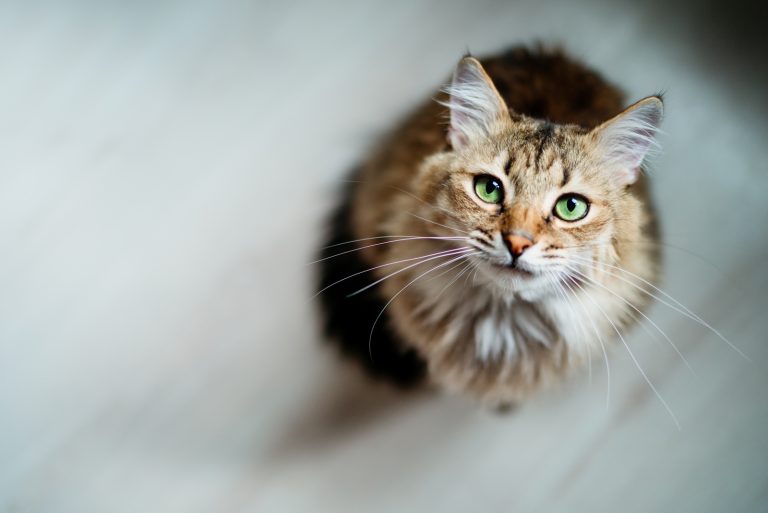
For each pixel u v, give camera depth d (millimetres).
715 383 776
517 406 779
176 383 778
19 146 801
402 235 659
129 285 790
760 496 756
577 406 780
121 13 822
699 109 811
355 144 812
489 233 607
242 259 799
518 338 676
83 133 807
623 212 622
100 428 768
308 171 812
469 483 768
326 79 825
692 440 769
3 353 773
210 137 815
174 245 798
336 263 770
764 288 787
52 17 816
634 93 805
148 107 815
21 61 811
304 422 777
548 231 604
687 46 820
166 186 807
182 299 791
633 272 650
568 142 613
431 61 826
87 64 815
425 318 684
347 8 833
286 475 767
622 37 822
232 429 774
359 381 785
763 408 771
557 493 764
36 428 765
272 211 807
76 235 794
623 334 690
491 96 624
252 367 784
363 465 771
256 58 826
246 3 831
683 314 783
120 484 759
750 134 812
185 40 825
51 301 783
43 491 754
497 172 612
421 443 776
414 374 778
